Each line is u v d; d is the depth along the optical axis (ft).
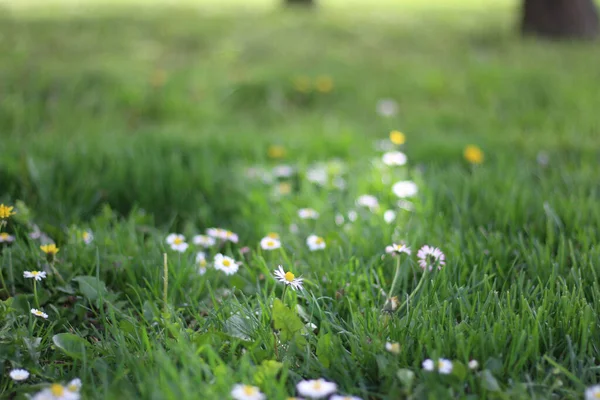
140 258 3.67
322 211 4.32
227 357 3.17
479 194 4.33
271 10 14.48
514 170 4.73
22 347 3.18
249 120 6.86
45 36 10.03
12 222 3.88
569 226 3.93
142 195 4.48
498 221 4.03
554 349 3.19
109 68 7.75
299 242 4.00
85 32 10.45
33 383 3.12
